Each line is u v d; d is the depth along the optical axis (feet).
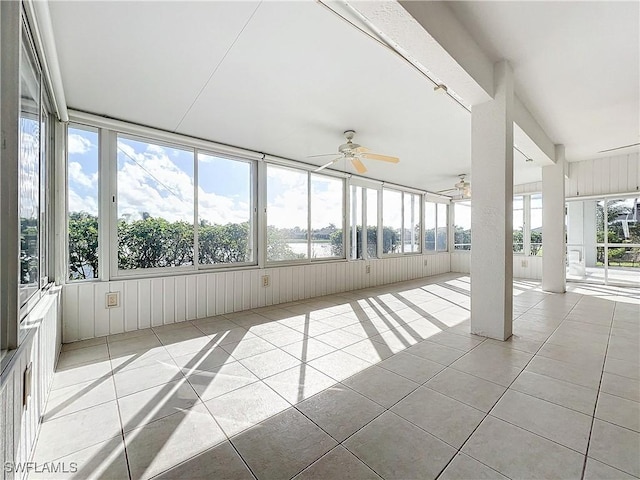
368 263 20.68
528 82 9.43
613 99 10.50
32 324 5.28
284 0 5.43
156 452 4.67
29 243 5.80
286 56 7.14
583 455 4.42
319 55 7.13
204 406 5.93
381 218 22.08
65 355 8.50
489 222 9.20
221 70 7.69
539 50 7.86
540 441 4.75
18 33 4.13
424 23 5.73
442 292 18.54
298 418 5.50
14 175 4.02
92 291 10.05
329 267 18.03
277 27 6.15
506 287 9.22
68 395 6.36
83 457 4.58
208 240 13.26
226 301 13.38
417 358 8.14
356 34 6.40
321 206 18.21
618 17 6.56
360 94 9.06
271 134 12.28
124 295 10.68
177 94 8.90
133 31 6.18
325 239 18.42
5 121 3.99
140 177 11.34
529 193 23.65
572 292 17.17
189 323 11.73
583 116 12.00
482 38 7.42
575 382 6.64
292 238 16.56
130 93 8.80
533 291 17.67
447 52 6.43
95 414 5.67
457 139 13.25
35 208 6.36
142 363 7.97
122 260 10.86
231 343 9.48
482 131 9.07
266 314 13.14
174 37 6.40
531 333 9.93
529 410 5.60
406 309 14.05
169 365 7.84
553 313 12.49
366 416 5.52
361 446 4.73
